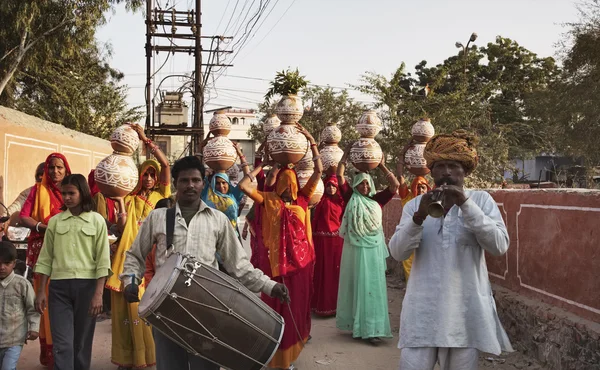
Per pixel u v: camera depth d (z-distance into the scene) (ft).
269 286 12.55
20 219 17.98
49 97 79.10
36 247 18.35
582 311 16.83
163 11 78.43
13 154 37.22
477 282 11.53
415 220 11.28
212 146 21.61
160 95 80.38
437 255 11.60
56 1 63.67
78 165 49.65
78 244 15.65
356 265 21.89
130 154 18.34
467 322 11.39
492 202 11.93
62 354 15.20
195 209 12.45
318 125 105.40
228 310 11.09
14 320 15.08
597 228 16.11
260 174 22.97
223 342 11.14
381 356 20.06
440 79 69.41
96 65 88.38
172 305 10.69
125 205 18.62
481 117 66.23
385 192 23.20
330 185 26.30
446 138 11.73
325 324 24.97
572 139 82.38
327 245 26.20
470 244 11.57
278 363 17.87
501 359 18.98
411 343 11.55
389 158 63.31
